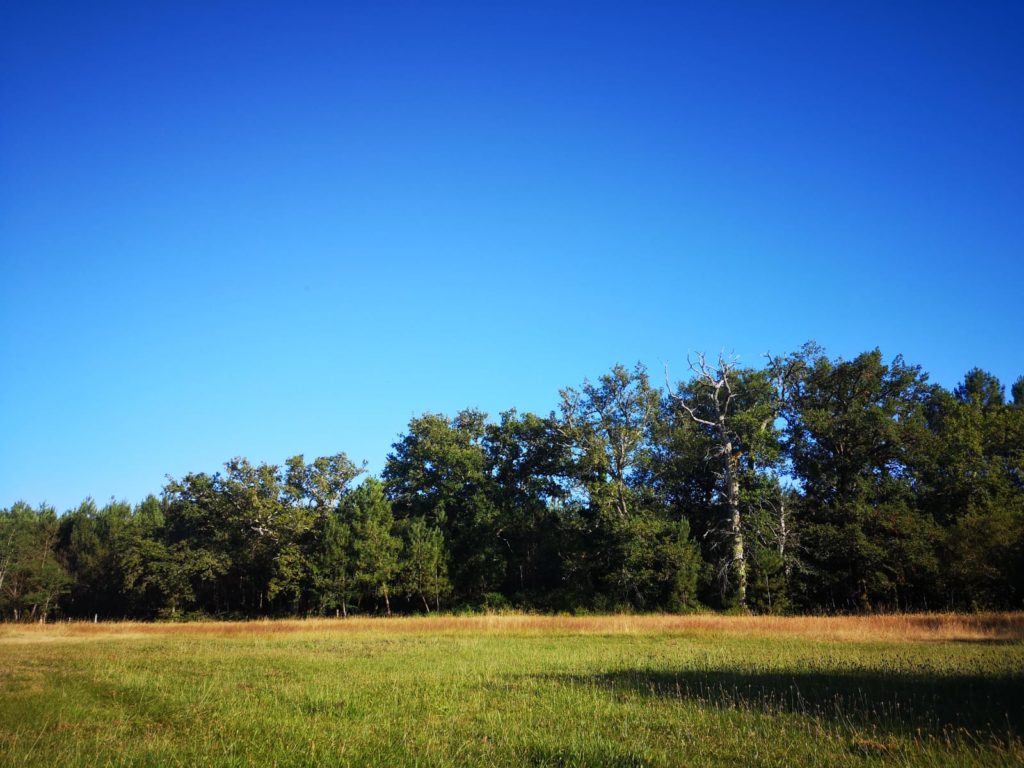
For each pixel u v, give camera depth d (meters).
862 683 14.16
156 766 8.71
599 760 8.67
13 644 29.28
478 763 8.62
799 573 49.69
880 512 47.00
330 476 65.56
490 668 18.31
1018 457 47.88
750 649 22.83
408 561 57.88
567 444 59.41
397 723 11.02
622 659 20.22
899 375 52.94
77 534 79.88
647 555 50.78
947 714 11.00
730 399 53.38
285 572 58.84
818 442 53.94
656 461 59.03
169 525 68.44
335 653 23.23
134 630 40.03
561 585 61.03
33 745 9.72
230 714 11.91
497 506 63.06
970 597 44.25
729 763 8.53
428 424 67.81
